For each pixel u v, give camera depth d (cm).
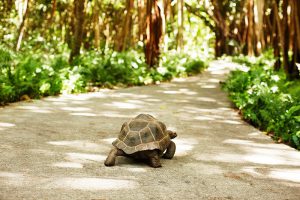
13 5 1081
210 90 729
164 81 841
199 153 322
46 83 570
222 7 1415
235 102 548
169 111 505
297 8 596
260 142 368
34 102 516
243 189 243
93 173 257
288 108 427
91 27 1058
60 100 545
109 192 225
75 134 362
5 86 497
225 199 225
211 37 1878
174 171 271
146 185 240
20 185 228
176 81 860
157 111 502
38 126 383
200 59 1231
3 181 233
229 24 1575
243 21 1484
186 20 1573
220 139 374
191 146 343
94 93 630
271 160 310
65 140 339
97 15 848
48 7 1072
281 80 606
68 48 1063
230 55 1653
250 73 657
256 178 265
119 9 1065
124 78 766
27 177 243
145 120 286
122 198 217
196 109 530
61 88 599
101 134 368
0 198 208
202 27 1820
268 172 279
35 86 561
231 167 288
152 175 260
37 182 235
